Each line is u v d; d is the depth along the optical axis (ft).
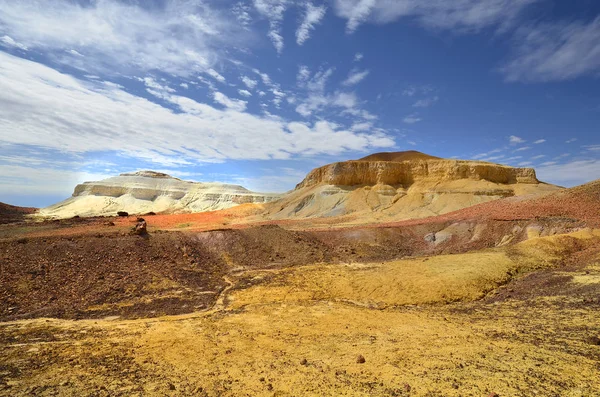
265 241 123.24
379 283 81.61
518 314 55.93
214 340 50.29
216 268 101.86
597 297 55.01
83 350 45.75
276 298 76.43
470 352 38.65
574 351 36.29
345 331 53.36
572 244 94.89
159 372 37.93
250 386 33.40
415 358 38.17
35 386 33.71
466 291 74.33
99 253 93.71
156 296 77.00
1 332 54.54
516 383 29.19
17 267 79.51
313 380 33.76
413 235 139.54
